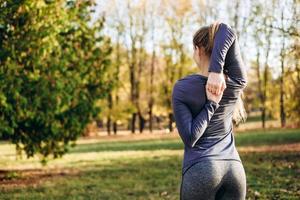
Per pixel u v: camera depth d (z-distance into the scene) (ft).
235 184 10.03
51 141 50.72
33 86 44.45
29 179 47.80
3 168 60.64
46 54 45.50
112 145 102.99
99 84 52.01
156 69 162.40
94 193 37.24
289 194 32.17
